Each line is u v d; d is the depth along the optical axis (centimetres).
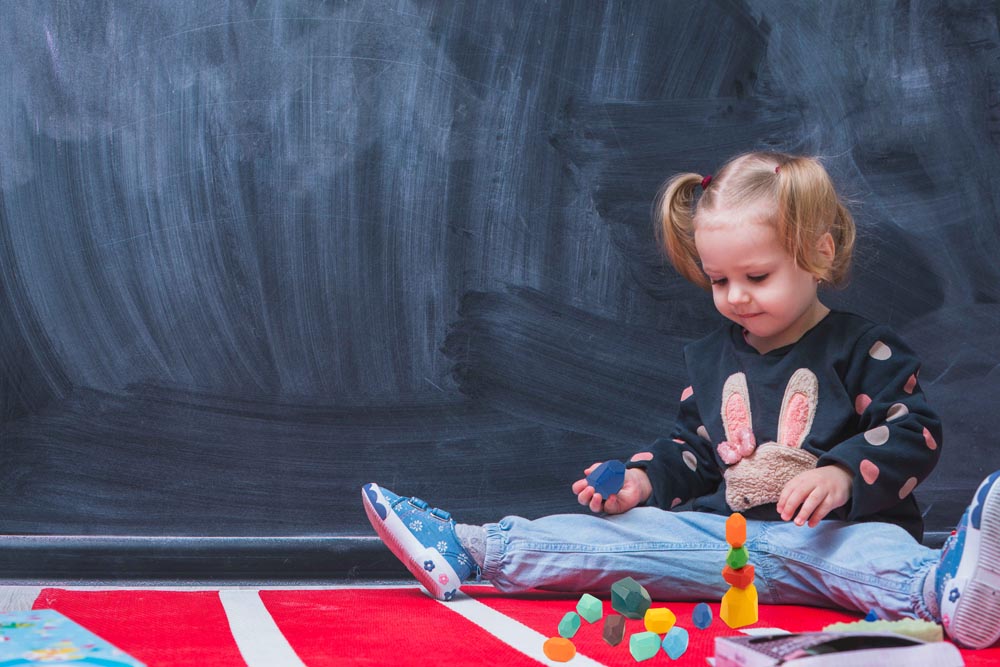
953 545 94
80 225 147
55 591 126
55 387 146
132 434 146
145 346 147
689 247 140
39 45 147
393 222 152
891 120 160
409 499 124
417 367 152
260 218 150
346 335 151
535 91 155
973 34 161
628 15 157
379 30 153
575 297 155
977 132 161
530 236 154
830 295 159
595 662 81
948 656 69
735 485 125
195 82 149
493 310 154
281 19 151
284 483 149
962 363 159
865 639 71
